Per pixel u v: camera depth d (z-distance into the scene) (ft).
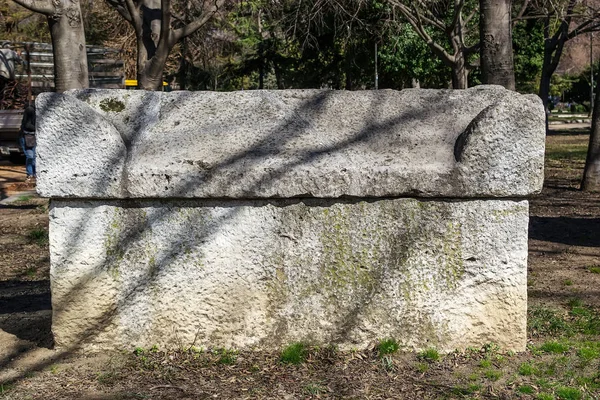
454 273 13.94
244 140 14.11
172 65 93.50
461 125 14.35
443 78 83.51
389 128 14.37
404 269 13.92
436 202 13.78
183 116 14.64
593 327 16.42
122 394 12.51
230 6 52.75
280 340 14.12
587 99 220.02
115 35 83.97
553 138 109.40
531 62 86.33
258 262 13.97
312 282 13.98
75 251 13.94
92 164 13.53
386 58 72.74
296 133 14.23
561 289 20.66
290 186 13.52
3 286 22.93
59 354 14.21
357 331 14.05
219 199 13.82
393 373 13.26
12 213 39.50
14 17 87.45
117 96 14.90
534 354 14.37
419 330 14.05
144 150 13.92
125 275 14.03
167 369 13.48
